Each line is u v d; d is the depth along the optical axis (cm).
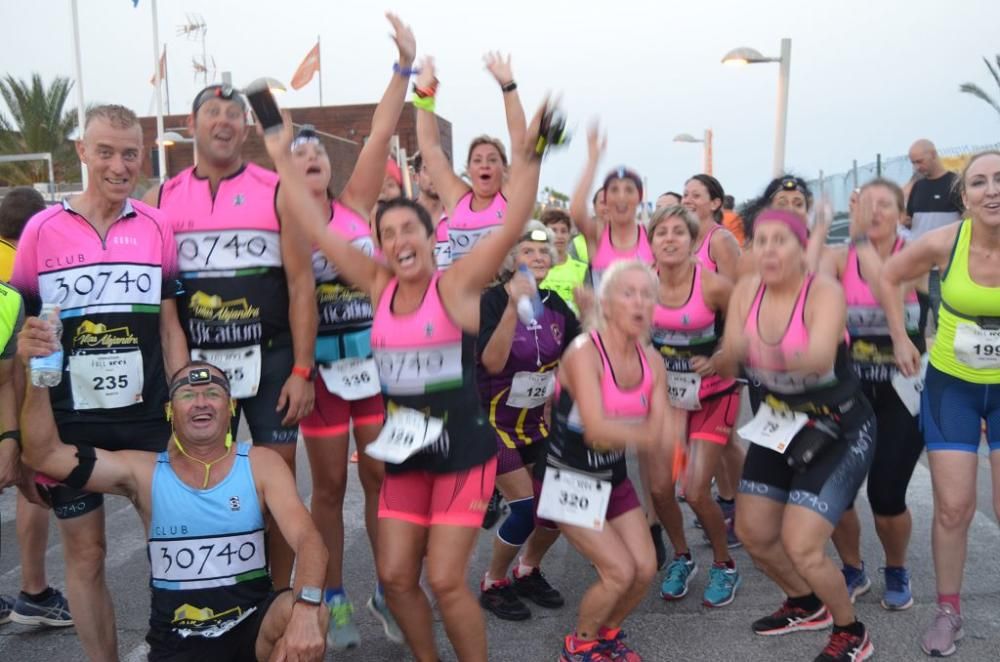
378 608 381
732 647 374
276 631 295
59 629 407
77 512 323
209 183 354
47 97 3033
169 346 350
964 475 364
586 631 344
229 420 311
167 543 304
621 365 337
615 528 350
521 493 401
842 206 1369
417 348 308
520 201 296
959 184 365
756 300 353
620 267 331
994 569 445
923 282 436
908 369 380
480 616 317
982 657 359
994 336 353
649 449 345
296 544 298
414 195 730
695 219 427
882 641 375
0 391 317
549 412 419
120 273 330
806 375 337
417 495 320
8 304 314
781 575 378
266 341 361
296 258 353
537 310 403
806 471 347
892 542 400
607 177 510
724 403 420
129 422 337
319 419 390
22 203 457
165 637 305
